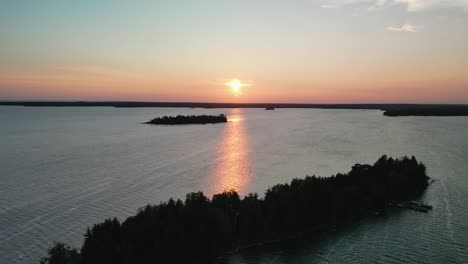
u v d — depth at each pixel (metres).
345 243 93.38
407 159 144.12
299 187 105.00
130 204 118.62
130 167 170.50
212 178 150.38
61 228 99.94
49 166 172.00
